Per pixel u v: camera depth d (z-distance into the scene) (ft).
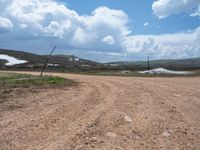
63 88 73.05
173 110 43.29
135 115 39.22
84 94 60.49
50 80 94.53
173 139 29.50
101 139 28.22
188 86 84.43
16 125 31.86
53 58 500.74
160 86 83.35
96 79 119.85
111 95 59.21
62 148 25.03
